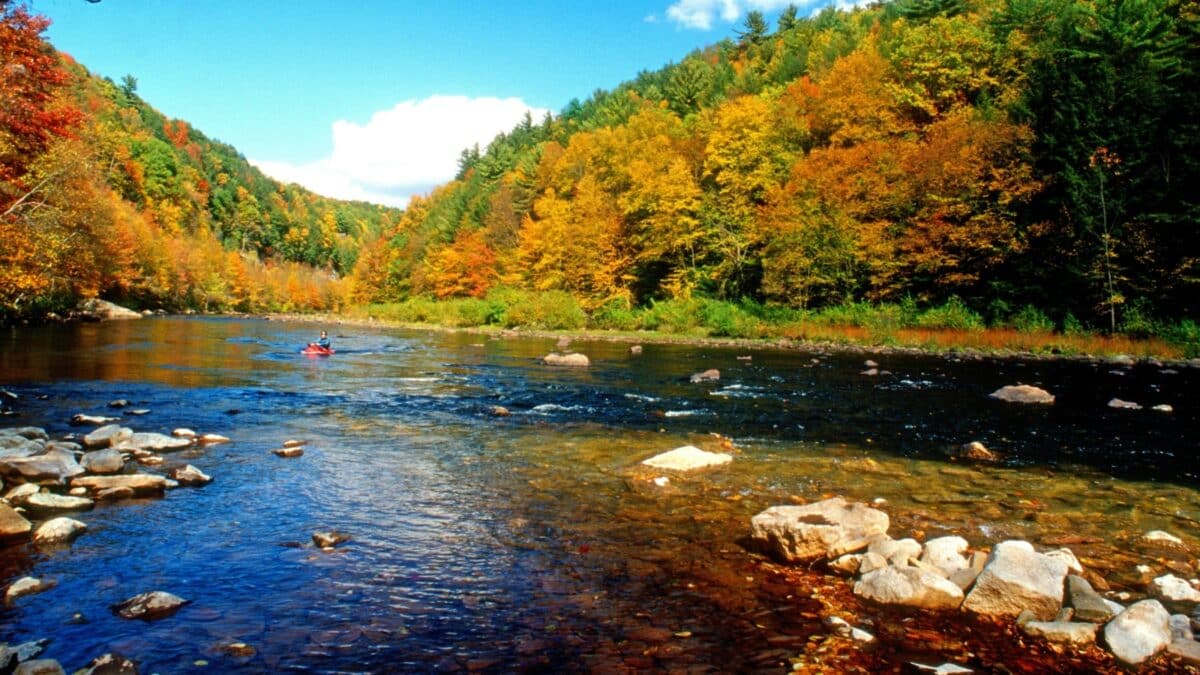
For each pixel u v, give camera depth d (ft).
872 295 142.10
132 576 18.54
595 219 205.57
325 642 15.07
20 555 19.81
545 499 27.25
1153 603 16.20
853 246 140.15
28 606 16.42
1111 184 116.06
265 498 26.58
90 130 172.76
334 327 201.77
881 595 18.03
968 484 30.27
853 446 38.47
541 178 293.23
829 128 178.09
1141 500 27.94
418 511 25.41
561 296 191.11
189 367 75.41
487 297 235.81
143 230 290.97
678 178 183.21
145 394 53.57
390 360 93.50
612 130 302.66
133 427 40.11
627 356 102.99
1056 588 17.30
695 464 32.86
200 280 341.21
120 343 106.83
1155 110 114.62
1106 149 116.06
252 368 77.15
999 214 127.44
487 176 410.72
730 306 160.45
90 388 56.08
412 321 239.71
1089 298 118.11
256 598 17.39
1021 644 15.58
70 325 151.23
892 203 141.69
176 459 32.53
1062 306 121.29
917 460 35.01
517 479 30.32
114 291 259.60
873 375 76.18
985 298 132.26
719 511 25.95
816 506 22.98
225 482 28.76
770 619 16.79
